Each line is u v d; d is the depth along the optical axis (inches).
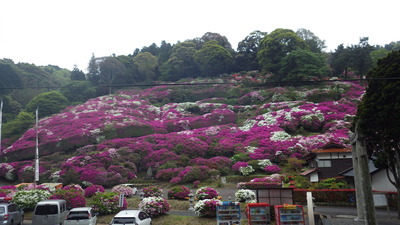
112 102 2657.5
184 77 3804.1
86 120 2169.0
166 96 3004.4
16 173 1658.5
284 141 1657.2
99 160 1578.5
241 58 3745.1
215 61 3570.4
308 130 1947.6
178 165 1567.4
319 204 957.8
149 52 4493.1
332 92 2300.7
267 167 1438.2
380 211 881.5
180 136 1860.2
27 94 3604.8
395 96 637.3
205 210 773.3
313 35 3959.2
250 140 1786.4
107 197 862.5
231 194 1142.3
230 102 2736.2
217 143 1803.6
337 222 709.3
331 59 3518.7
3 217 659.4
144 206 794.2
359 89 2361.0
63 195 881.5
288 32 3134.8
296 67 2728.8
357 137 640.4
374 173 999.6
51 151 1872.5
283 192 717.9
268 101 2541.8
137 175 1573.6
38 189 973.8
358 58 2561.5
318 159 1243.2
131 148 1712.6
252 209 629.0
